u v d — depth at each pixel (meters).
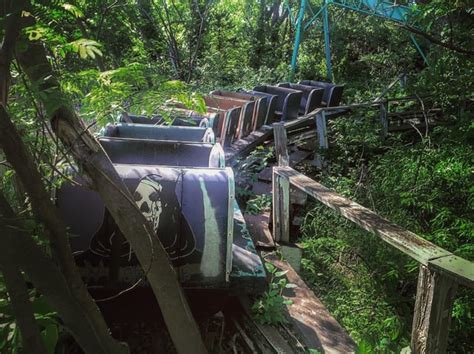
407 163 6.75
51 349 1.99
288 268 4.24
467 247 4.32
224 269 2.97
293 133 9.38
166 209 2.90
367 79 18.80
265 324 3.27
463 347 3.72
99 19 6.19
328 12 20.84
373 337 3.60
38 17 1.55
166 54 14.04
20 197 2.12
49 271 1.48
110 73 1.78
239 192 5.84
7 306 1.94
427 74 9.84
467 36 8.08
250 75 16.62
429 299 2.24
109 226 2.87
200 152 4.20
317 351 2.88
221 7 18.64
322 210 5.68
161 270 1.73
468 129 7.42
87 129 1.68
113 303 3.00
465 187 5.80
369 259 4.82
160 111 2.17
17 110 1.77
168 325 1.82
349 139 8.37
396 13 13.91
